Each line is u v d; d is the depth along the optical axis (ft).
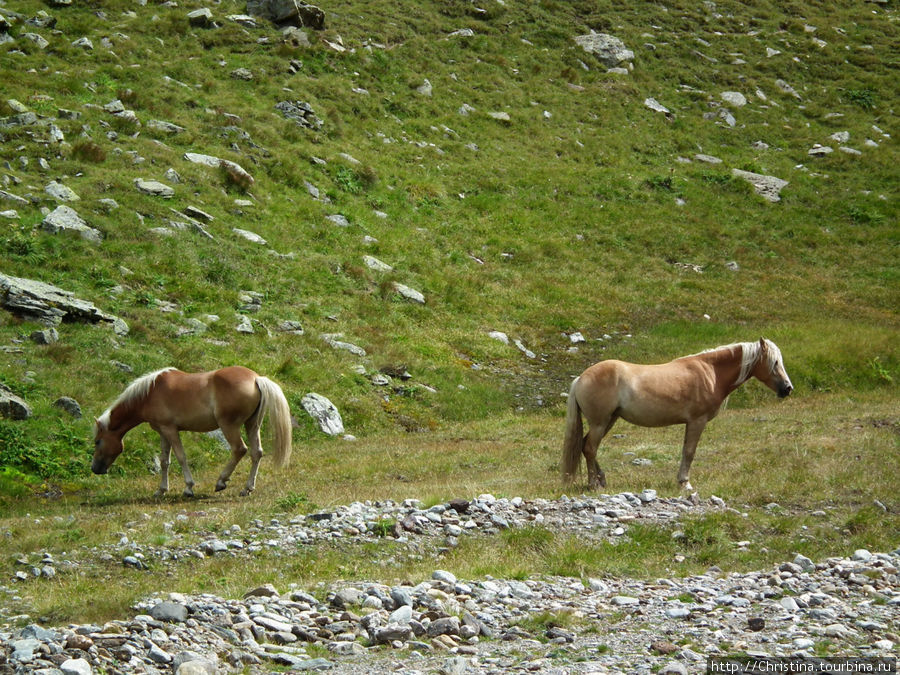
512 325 92.12
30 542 37.24
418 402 72.54
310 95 122.01
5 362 59.16
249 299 78.95
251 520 40.60
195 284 77.97
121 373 62.23
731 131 146.51
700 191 128.26
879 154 141.79
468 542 37.11
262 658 24.03
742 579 32.35
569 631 26.30
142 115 104.12
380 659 24.12
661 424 45.70
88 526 39.78
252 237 89.20
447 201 113.91
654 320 97.09
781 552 36.24
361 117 124.26
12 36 115.24
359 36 142.72
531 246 109.29
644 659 23.52
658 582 31.99
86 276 73.41
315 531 38.40
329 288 86.89
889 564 33.37
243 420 46.44
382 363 76.48
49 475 51.03
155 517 41.68
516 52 154.20
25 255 72.54
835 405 71.31
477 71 145.79
